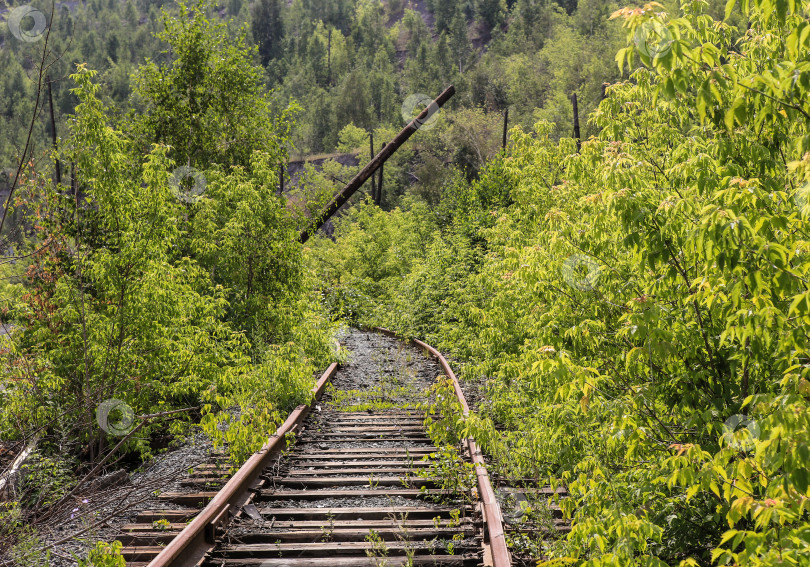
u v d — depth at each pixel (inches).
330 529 200.2
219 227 526.3
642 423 154.6
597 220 171.6
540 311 220.4
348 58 5502.0
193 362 357.1
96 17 6422.2
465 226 825.5
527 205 398.9
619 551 120.5
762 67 161.2
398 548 184.2
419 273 810.8
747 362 141.8
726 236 108.8
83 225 373.7
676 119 216.1
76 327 334.0
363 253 1321.4
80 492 239.1
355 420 379.2
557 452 210.2
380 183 1552.7
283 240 538.3
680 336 147.2
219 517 197.9
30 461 257.1
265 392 350.0
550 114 2571.4
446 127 2399.1
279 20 6097.4
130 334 344.5
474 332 511.8
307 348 524.7
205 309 399.5
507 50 4402.1
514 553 181.0
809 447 90.5
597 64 2891.2
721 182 135.3
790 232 120.6
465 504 223.6
